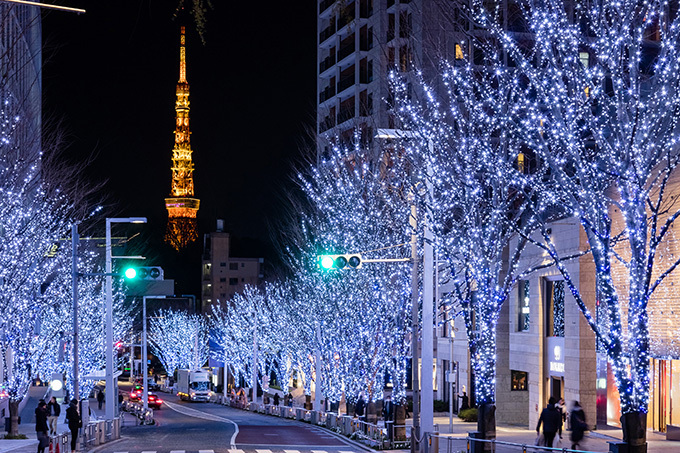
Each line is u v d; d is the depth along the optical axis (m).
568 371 34.59
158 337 115.81
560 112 18.16
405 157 31.81
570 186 18.53
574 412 23.39
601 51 17.66
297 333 57.31
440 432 35.50
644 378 17.86
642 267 17.98
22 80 41.56
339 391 44.72
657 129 17.81
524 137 19.41
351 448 31.62
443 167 24.11
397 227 35.97
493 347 23.52
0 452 28.97
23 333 37.72
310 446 32.38
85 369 59.06
